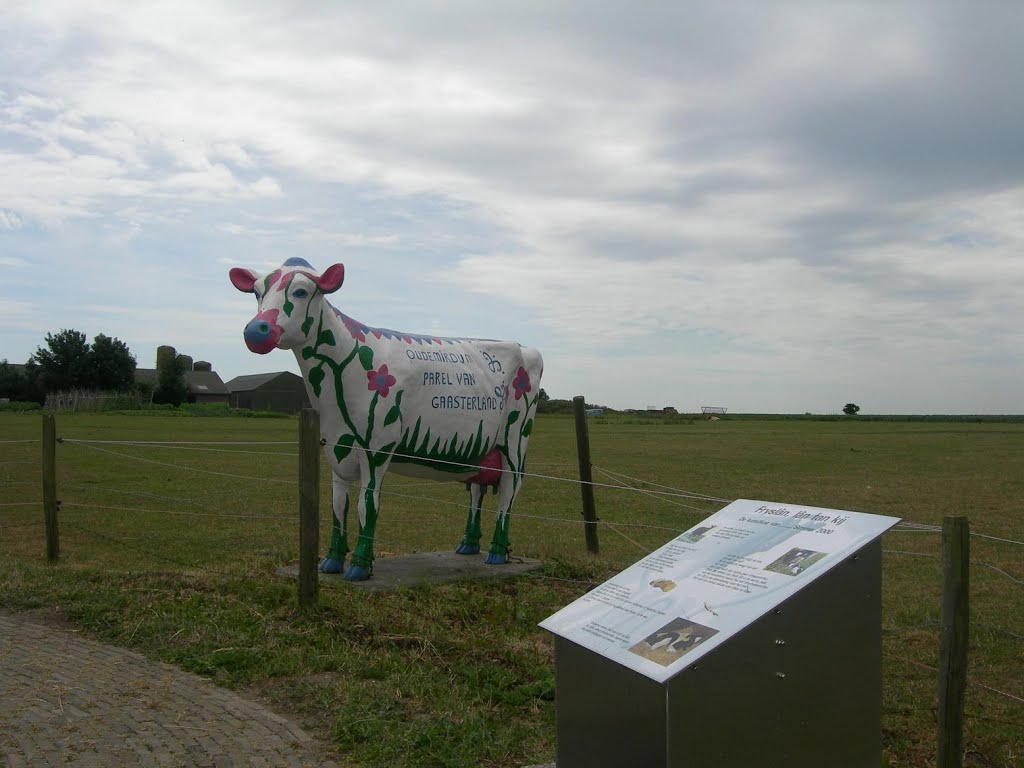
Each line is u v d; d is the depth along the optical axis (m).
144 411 60.34
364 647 6.30
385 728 4.81
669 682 3.17
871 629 3.56
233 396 88.06
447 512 15.20
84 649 6.19
